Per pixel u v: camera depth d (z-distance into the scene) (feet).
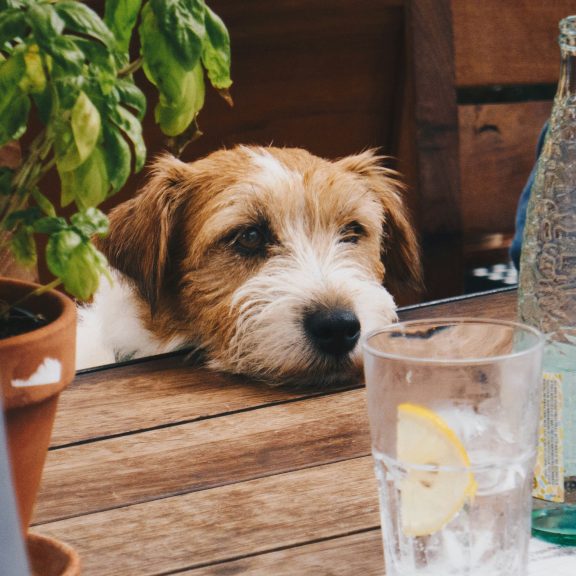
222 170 7.20
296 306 6.08
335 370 5.78
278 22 9.05
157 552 2.84
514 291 5.68
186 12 2.53
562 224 2.92
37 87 2.37
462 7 8.54
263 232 6.93
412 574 2.38
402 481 2.37
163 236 6.86
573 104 2.94
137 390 4.32
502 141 8.89
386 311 6.72
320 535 2.90
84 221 2.48
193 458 3.51
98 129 2.34
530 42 8.81
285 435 3.73
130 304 7.18
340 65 9.39
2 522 1.56
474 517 2.35
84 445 3.67
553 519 2.77
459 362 2.30
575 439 2.75
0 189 2.57
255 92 9.29
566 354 2.80
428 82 8.50
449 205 8.68
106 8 2.57
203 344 6.64
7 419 2.31
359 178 7.70
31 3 2.32
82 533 2.97
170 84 2.58
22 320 2.64
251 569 2.72
